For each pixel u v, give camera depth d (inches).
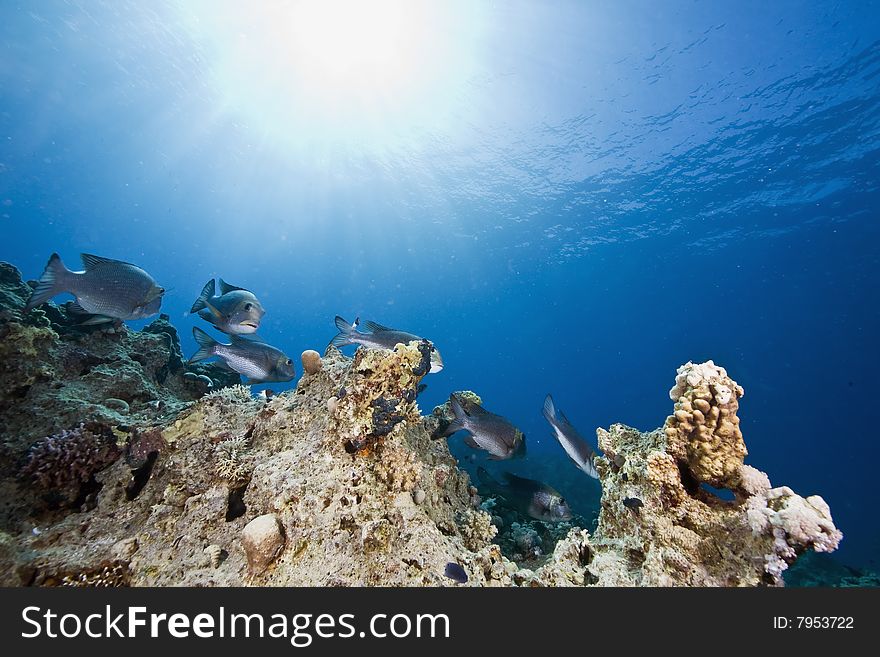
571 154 1206.9
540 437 1536.7
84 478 125.0
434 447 166.2
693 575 90.6
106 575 92.7
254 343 173.3
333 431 113.2
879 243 1235.9
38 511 119.1
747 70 909.2
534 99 1082.1
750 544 90.8
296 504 100.0
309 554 92.9
